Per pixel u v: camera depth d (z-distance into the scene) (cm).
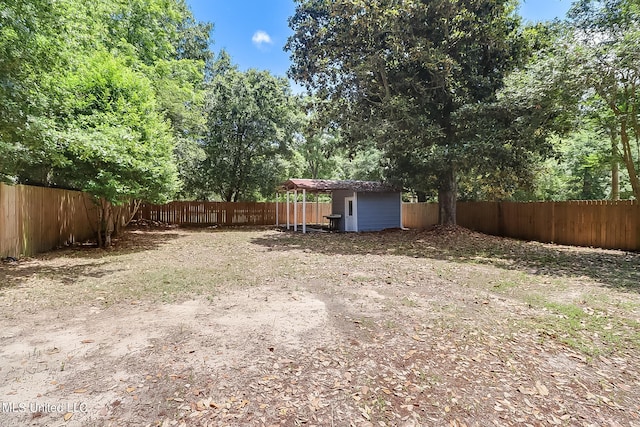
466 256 878
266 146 2045
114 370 287
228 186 2108
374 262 791
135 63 1272
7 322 396
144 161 933
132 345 335
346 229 1659
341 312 437
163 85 1414
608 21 912
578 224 1060
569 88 805
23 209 821
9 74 564
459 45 1162
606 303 474
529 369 296
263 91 2009
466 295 517
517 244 1087
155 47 1484
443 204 1375
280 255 897
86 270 689
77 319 408
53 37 666
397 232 1448
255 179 2064
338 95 1428
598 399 253
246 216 2077
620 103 851
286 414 234
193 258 847
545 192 1881
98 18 1134
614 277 631
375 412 237
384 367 297
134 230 1600
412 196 2298
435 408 242
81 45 939
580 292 532
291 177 2527
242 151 2075
